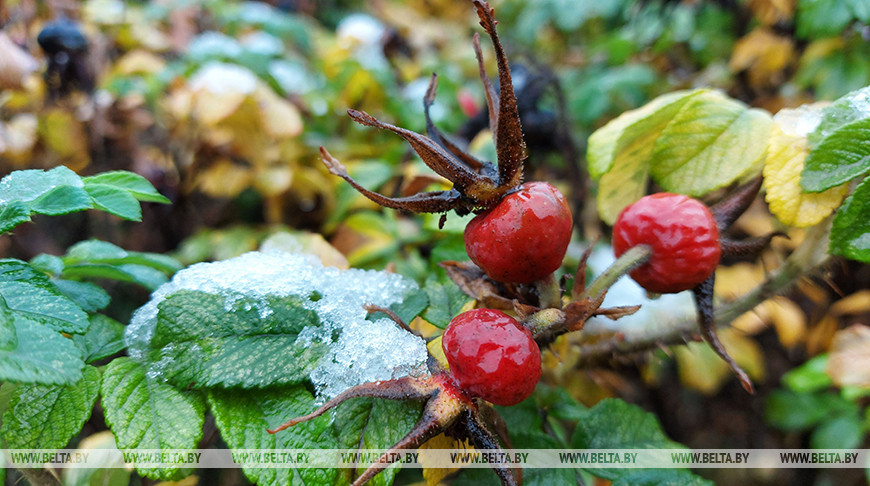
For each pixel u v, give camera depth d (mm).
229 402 140
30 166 330
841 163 152
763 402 412
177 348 142
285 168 335
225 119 323
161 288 161
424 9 662
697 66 463
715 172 175
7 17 340
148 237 368
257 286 152
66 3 362
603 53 491
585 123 427
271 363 141
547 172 405
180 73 370
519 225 133
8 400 150
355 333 147
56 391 146
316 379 143
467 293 153
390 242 272
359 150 365
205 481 239
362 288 164
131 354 150
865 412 341
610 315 141
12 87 311
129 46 409
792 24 357
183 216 370
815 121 168
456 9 680
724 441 404
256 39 411
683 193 178
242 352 141
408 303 163
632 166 190
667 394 421
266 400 141
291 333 147
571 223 139
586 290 148
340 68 411
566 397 205
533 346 133
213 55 360
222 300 148
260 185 330
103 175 163
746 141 172
